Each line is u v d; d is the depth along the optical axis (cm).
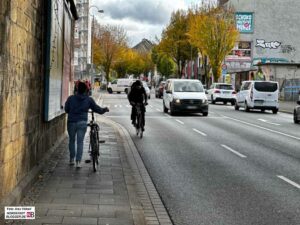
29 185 807
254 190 932
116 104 4128
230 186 966
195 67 9000
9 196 664
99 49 8781
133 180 966
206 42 5991
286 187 962
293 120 2720
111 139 1614
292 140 1756
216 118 2734
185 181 1006
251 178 1047
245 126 2275
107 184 898
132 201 787
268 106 3369
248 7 7112
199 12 6456
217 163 1234
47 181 901
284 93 5075
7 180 657
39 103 948
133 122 1789
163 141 1662
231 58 7081
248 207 804
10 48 636
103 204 749
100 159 1188
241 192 914
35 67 873
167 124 2312
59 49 1177
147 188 928
